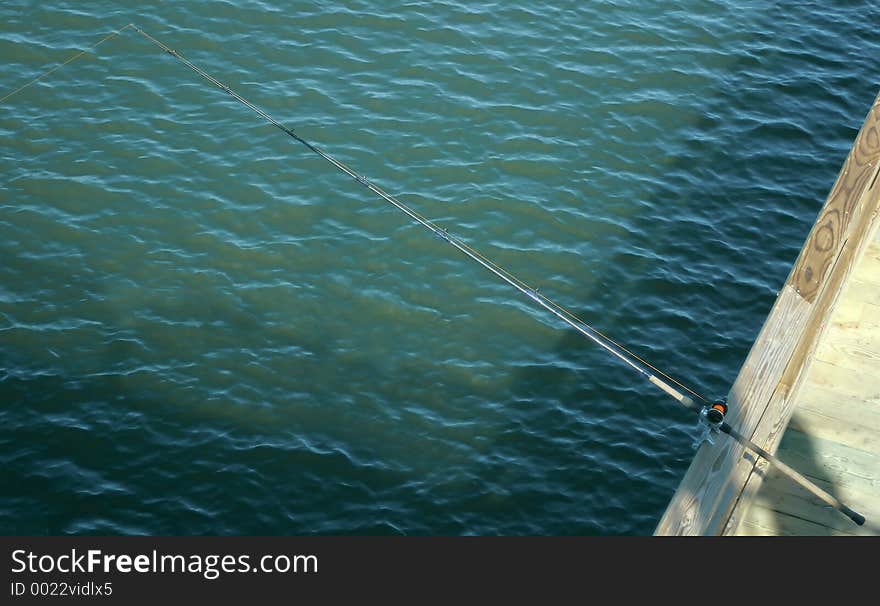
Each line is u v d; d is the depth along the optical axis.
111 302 13.25
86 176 14.90
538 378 12.76
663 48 18.19
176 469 11.41
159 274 13.64
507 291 13.79
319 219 14.51
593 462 11.88
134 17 17.66
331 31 17.66
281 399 12.27
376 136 15.80
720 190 15.74
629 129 16.53
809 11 19.64
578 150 16.03
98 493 11.09
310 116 16.03
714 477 6.77
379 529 10.97
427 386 12.55
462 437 12.02
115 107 16.02
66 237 14.03
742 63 18.14
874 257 9.71
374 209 14.70
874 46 18.98
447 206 14.84
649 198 15.44
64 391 12.12
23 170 14.91
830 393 8.30
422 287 13.72
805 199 15.77
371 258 14.02
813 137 16.88
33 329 12.83
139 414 11.95
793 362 7.64
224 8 17.92
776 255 14.84
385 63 17.12
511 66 17.33
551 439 12.08
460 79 16.97
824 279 7.50
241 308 13.28
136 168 15.08
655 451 12.07
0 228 14.06
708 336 13.55
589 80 17.28
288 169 15.20
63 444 11.55
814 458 7.73
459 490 11.45
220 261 13.87
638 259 14.48
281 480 11.39
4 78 16.39
